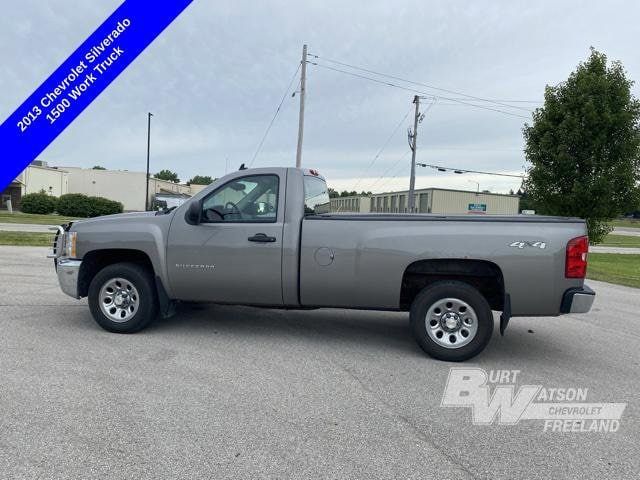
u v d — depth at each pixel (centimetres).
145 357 502
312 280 545
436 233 518
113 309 590
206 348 542
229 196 566
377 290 534
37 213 4303
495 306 571
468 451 333
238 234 555
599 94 1650
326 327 657
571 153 1695
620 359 557
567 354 573
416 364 513
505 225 511
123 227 584
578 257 497
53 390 407
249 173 565
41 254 1387
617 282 1302
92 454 310
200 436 338
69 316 664
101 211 4441
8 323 618
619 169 1652
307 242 543
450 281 527
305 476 294
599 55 1675
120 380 434
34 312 681
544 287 500
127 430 343
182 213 574
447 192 4622
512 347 597
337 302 551
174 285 577
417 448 334
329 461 312
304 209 559
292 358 518
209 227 562
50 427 343
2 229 2295
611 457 330
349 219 540
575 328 716
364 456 321
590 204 1678
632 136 1647
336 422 369
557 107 1698
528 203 1834
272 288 555
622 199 1683
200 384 433
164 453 314
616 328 721
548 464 319
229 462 307
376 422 371
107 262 628
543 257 498
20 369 452
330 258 539
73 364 471
